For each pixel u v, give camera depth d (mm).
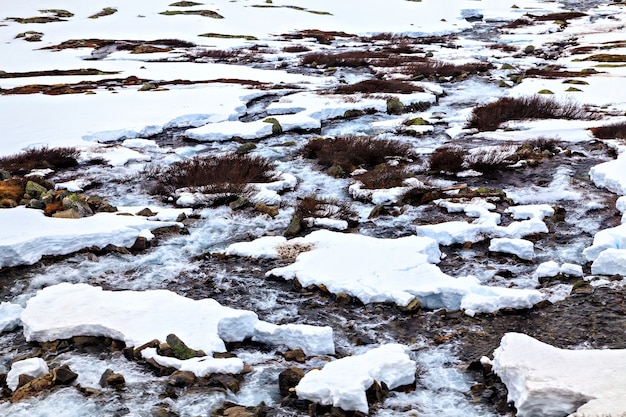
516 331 7750
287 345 7477
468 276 9000
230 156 16297
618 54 34906
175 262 10344
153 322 7703
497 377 6566
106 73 32344
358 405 5945
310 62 35938
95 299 8320
